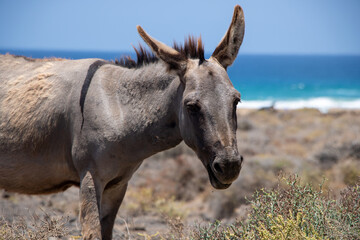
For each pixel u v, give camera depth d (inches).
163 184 1823.3
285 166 1863.9
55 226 751.1
